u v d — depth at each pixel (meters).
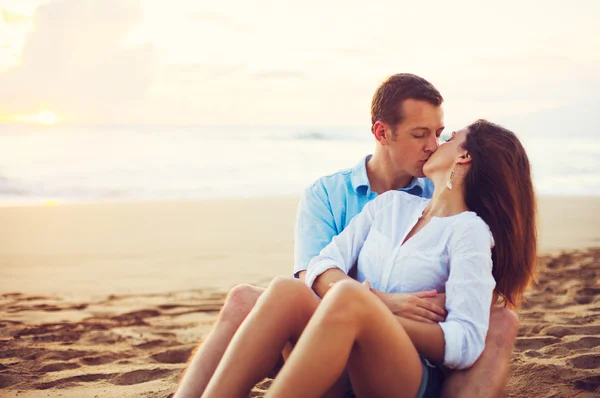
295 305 2.26
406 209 2.66
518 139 2.61
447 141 2.68
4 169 16.83
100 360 4.15
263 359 2.21
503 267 2.57
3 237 9.22
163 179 16.45
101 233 9.56
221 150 21.78
